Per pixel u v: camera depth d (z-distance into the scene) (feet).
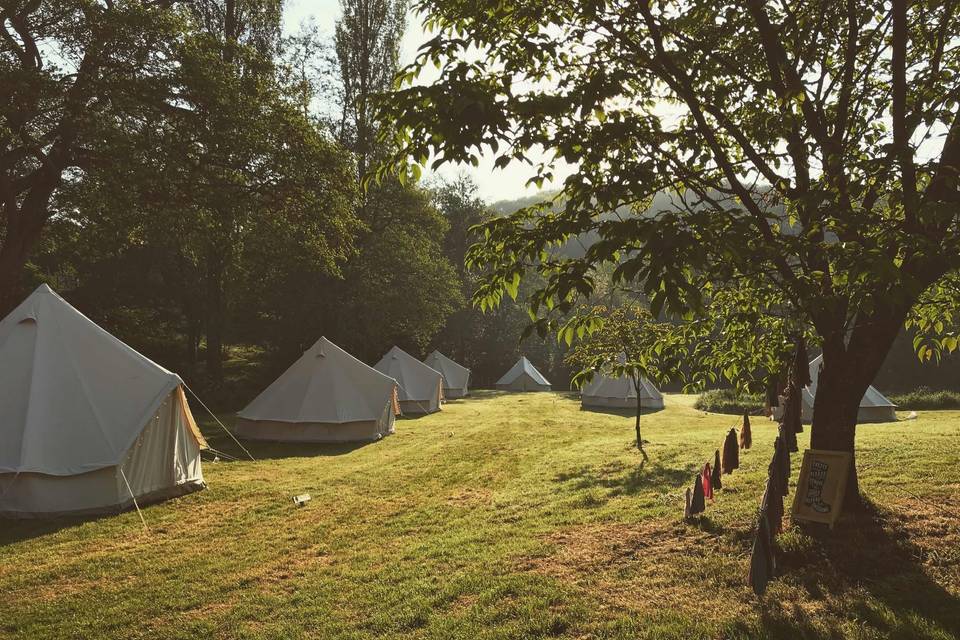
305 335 107.86
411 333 113.50
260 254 75.25
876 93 17.85
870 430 43.98
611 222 11.06
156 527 26.09
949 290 17.92
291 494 31.73
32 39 49.03
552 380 161.58
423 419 71.26
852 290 11.88
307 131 56.54
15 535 24.93
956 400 75.31
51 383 29.84
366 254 99.40
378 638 14.06
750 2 15.66
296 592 17.72
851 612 12.46
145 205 50.57
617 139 13.87
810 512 16.02
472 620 14.43
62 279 115.96
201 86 49.37
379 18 99.71
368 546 22.22
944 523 16.31
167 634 15.44
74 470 27.81
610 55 15.46
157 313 111.34
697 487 18.48
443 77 11.95
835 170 13.26
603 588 15.43
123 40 47.29
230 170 53.98
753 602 13.52
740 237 10.89
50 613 17.04
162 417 31.37
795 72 16.24
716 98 15.69
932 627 11.44
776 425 56.90
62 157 50.52
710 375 19.85
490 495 29.58
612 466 34.35
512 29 15.35
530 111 11.87
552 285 12.05
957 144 14.79
